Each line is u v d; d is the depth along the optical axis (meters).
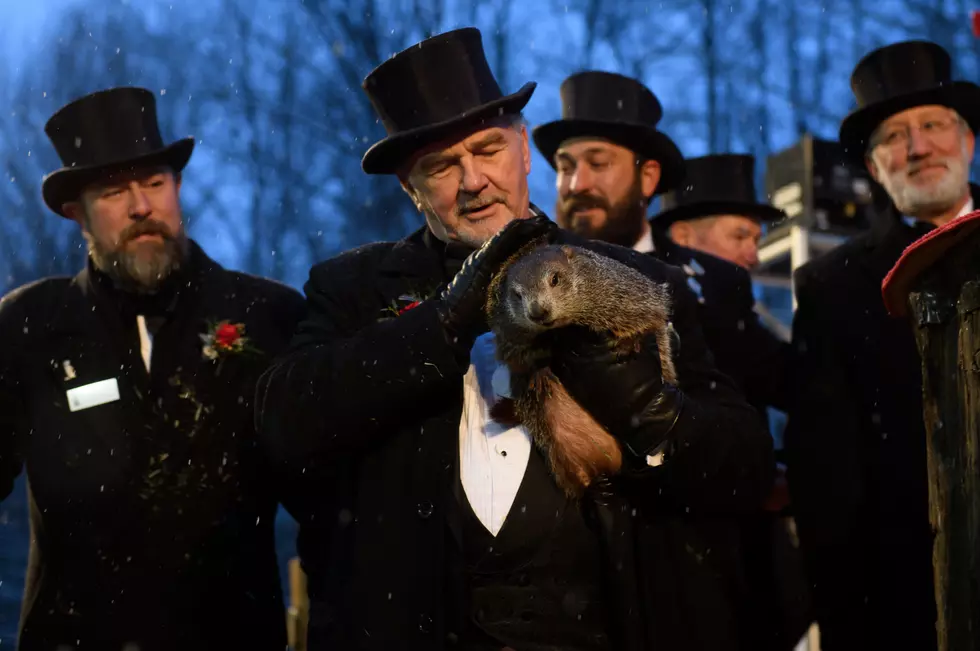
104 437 5.02
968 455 3.29
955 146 5.67
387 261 4.38
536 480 3.88
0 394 5.11
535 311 3.57
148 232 5.20
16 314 5.27
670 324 3.95
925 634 4.97
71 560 4.95
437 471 3.87
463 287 3.79
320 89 25.34
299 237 25.23
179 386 5.11
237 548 5.05
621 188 6.45
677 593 3.86
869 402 5.33
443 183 4.21
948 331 3.42
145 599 4.88
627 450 3.77
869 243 5.70
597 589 3.86
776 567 5.40
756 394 5.94
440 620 3.72
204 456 5.05
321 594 4.05
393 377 3.78
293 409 3.90
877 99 5.79
